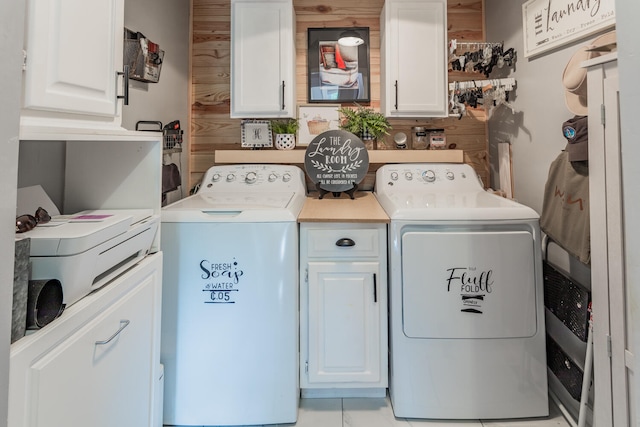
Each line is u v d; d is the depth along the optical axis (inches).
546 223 62.9
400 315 62.6
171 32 84.8
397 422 63.0
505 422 62.3
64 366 30.3
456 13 98.1
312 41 98.3
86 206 52.0
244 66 86.7
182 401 61.2
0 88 20.1
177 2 88.4
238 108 87.2
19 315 26.0
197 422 61.4
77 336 32.1
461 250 61.2
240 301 60.6
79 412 32.5
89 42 35.9
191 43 97.8
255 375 61.2
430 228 62.4
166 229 60.3
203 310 60.7
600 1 55.1
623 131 25.5
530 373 61.9
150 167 51.9
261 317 60.8
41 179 47.0
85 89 35.4
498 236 61.0
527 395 62.0
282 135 93.8
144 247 48.3
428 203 67.4
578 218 54.7
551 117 68.1
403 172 85.6
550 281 65.9
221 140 98.7
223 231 60.3
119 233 39.1
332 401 68.6
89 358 34.0
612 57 41.6
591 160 45.7
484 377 61.9
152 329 49.0
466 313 61.4
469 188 83.2
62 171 51.4
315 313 65.4
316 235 65.2
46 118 30.8
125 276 41.4
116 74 41.4
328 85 98.2
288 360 61.2
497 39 89.7
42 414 27.7
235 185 85.2
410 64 87.5
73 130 33.2
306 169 84.0
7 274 21.0
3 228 20.6
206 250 60.4
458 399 62.2
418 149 95.7
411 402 62.9
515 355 61.7
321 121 97.7
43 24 29.3
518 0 79.2
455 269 61.3
